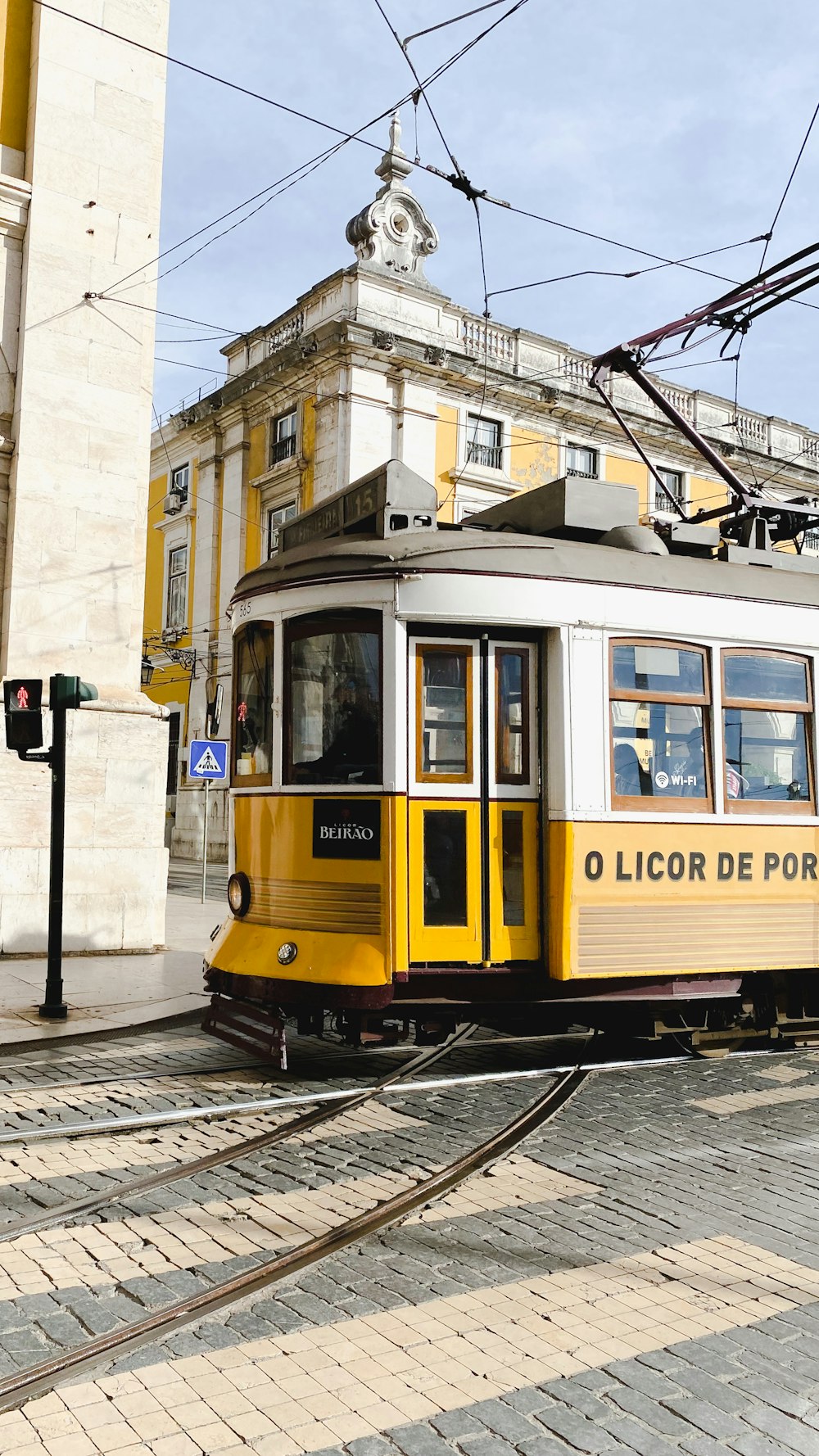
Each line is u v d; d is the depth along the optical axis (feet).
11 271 38.09
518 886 21.70
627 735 22.49
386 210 79.77
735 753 23.95
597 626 22.21
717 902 23.38
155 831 38.96
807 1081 23.11
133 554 39.37
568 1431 9.59
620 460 91.97
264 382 85.10
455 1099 20.71
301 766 21.95
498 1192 15.70
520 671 22.06
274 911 22.06
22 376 37.55
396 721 20.90
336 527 24.99
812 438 104.94
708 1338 11.39
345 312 78.54
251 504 89.20
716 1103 21.09
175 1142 17.69
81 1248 13.30
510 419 85.66
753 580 24.76
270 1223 14.24
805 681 25.23
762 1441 9.55
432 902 20.95
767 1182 16.47
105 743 37.93
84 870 37.42
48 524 37.73
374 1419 9.70
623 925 22.11
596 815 21.88
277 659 22.52
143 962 36.22
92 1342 10.85
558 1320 11.72
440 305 81.92
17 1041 24.47
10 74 38.58
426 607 21.09
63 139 38.63
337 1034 24.86
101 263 39.17
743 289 31.24
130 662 39.24
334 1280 12.59
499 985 21.48
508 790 21.71
